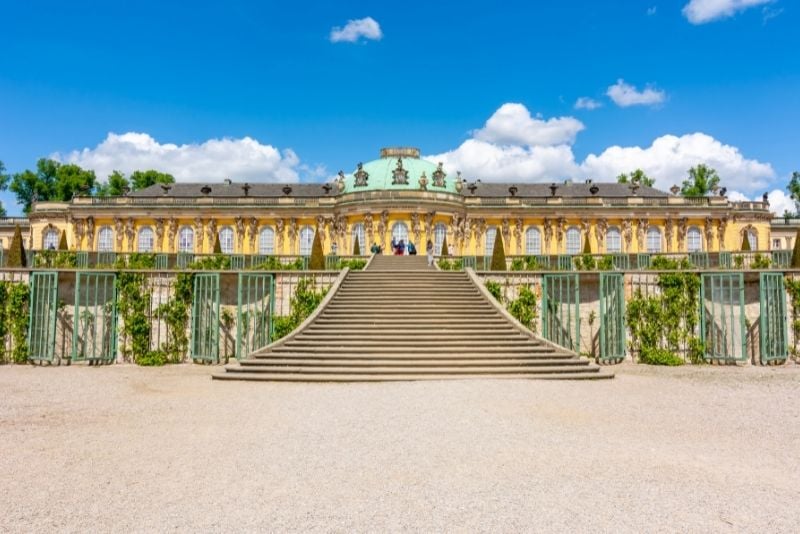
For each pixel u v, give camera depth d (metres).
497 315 25.75
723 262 44.69
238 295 27.33
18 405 16.22
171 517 8.45
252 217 75.50
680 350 27.55
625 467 10.71
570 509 8.80
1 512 8.63
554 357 22.09
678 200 74.94
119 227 75.38
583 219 75.06
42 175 93.06
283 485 9.73
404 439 12.48
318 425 13.68
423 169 74.81
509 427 13.53
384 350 22.28
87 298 26.84
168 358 27.31
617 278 27.84
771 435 13.22
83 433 12.98
